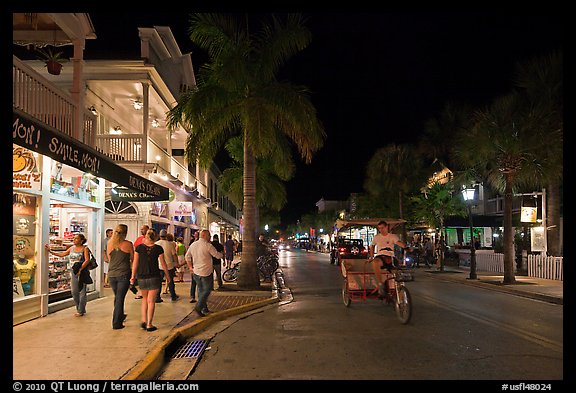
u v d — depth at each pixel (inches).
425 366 261.9
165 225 861.8
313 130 584.4
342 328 370.9
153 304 345.1
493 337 332.8
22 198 378.9
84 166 368.5
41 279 392.5
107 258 378.0
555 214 815.1
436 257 1126.4
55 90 409.4
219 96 589.0
